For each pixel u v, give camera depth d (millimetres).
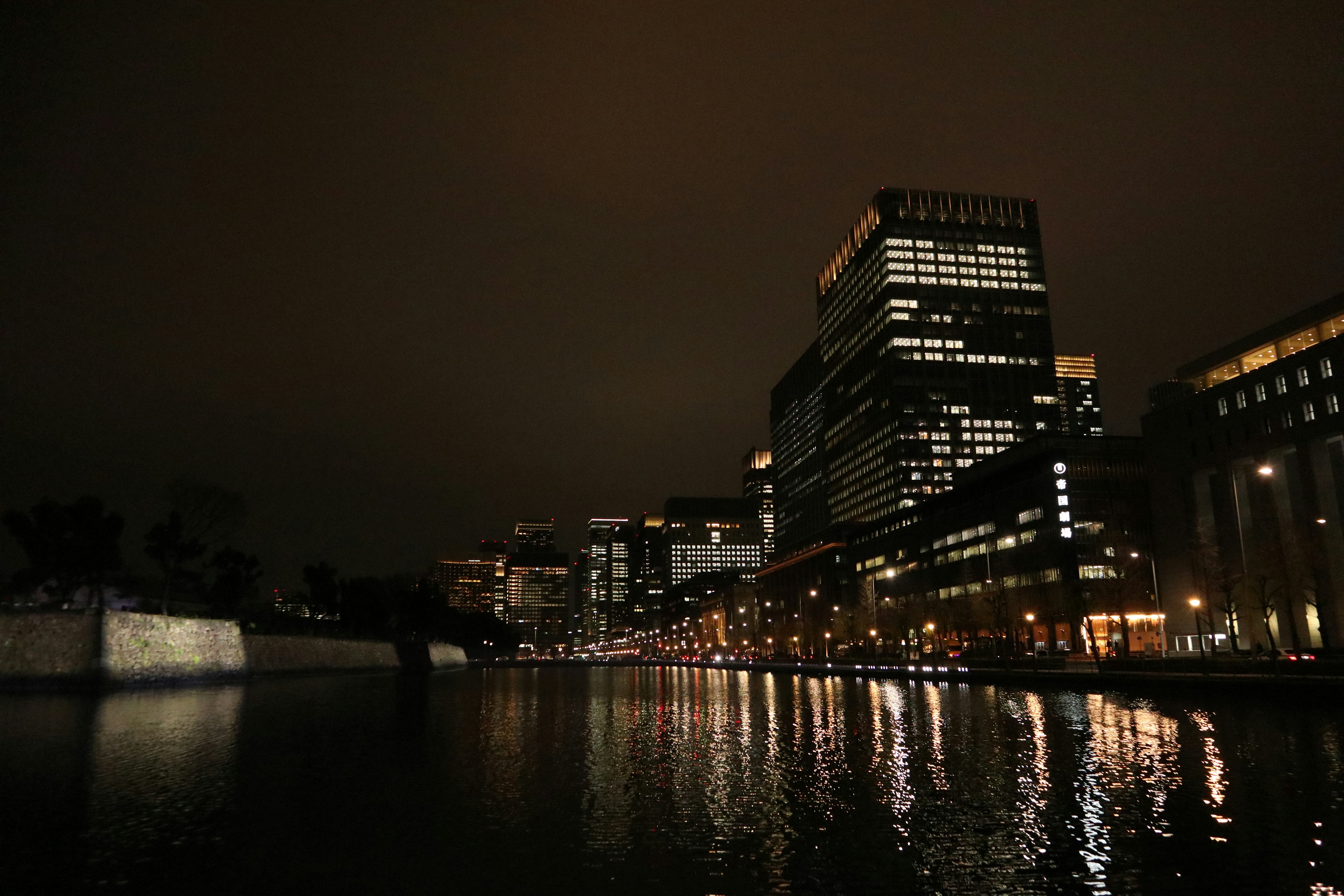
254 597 147000
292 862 21922
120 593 123500
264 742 43688
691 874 21203
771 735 48688
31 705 64375
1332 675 63625
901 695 83250
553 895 19750
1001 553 163625
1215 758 36125
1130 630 133375
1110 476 146250
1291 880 20297
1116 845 23219
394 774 34781
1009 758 37688
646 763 38219
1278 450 105250
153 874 20906
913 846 23484
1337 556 98000
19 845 23203
